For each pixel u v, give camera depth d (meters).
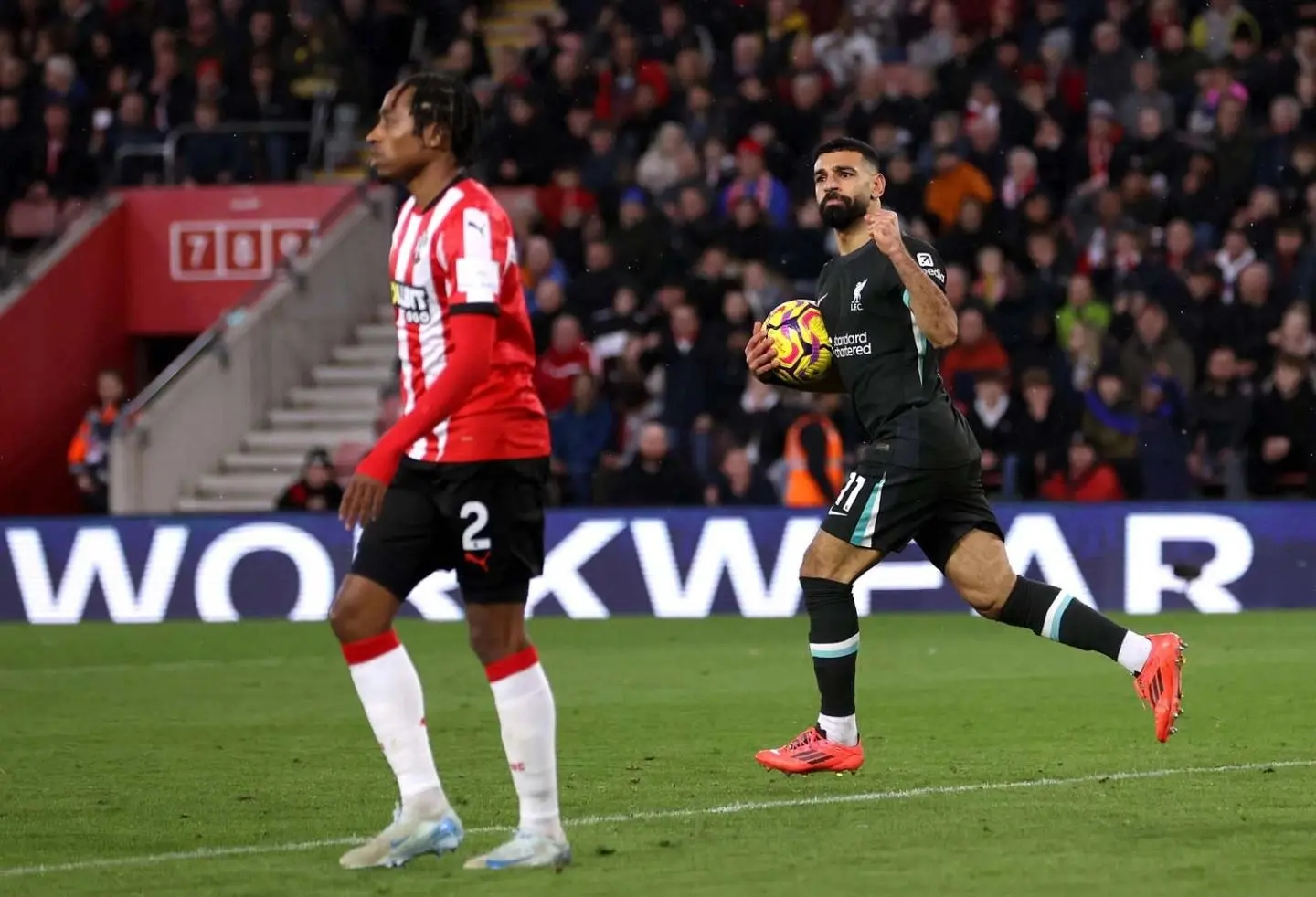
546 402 58.16
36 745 28.95
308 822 21.78
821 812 21.72
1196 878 17.47
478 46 72.56
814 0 68.50
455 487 18.03
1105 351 53.94
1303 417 52.44
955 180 60.53
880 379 23.14
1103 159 61.47
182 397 61.66
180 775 25.73
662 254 61.34
